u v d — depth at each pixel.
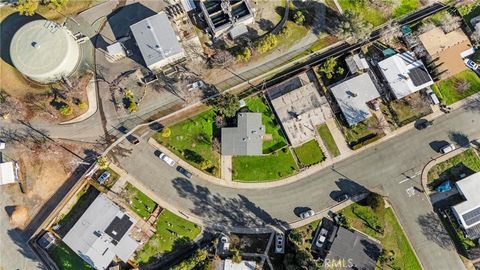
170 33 85.31
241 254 85.00
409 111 88.69
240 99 87.94
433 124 88.44
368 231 85.81
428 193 86.81
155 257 85.06
